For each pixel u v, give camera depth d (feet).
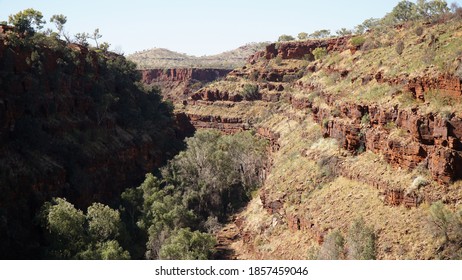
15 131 223.51
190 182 280.92
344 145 180.24
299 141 237.04
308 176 189.98
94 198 246.47
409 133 144.77
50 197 213.66
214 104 487.61
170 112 415.44
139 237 222.48
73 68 289.74
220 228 237.25
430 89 147.13
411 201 132.67
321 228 153.17
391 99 164.25
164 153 347.77
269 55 538.88
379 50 233.14
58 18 365.20
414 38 209.87
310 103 271.08
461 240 115.14
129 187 287.07
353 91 205.46
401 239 126.52
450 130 130.62
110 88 328.49
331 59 292.61
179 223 222.89
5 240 173.68
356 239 132.98
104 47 431.84
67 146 245.86
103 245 180.14
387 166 151.23
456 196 124.57
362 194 153.79
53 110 254.27
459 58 143.13
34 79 248.52
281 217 186.80
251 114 448.24
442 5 322.55
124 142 302.45
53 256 170.40
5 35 247.70
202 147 308.60
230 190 279.08
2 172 193.16
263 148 304.30
